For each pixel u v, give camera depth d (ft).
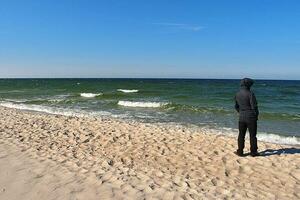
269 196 21.01
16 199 18.31
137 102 92.43
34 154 27.55
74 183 20.44
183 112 74.43
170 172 25.88
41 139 35.29
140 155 30.58
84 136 37.83
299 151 32.86
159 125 54.29
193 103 98.12
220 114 71.00
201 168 27.12
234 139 36.96
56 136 37.42
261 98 124.67
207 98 116.88
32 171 22.80
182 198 18.51
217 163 28.37
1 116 54.95
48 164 24.52
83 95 129.18
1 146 30.35
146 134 39.27
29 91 168.96
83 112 73.26
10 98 118.73
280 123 61.26
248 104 29.60
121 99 112.68
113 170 23.62
